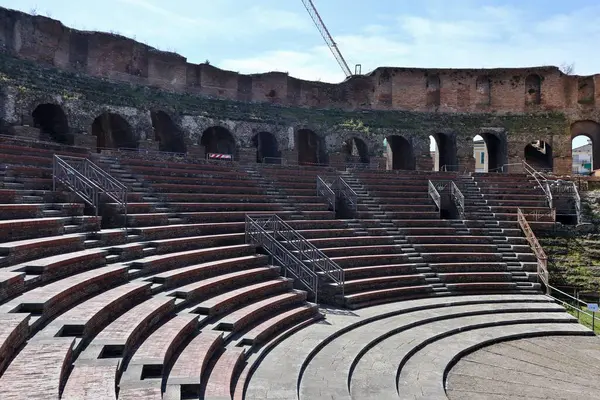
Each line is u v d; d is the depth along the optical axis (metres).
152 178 19.97
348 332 14.36
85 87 27.16
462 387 11.61
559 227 24.95
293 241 18.17
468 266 21.28
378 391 10.67
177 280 12.98
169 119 31.58
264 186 23.89
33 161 15.95
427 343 14.34
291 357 11.69
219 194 20.73
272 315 13.96
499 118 37.84
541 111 38.00
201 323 11.56
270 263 17.42
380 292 18.06
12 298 8.45
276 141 34.16
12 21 25.97
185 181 21.25
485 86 38.94
